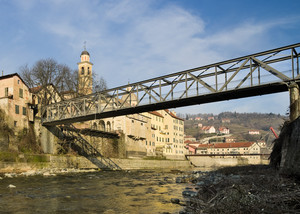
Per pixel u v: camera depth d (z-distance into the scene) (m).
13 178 33.56
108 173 48.41
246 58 30.19
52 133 55.25
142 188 27.02
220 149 169.38
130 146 80.06
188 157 117.75
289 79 26.97
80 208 17.03
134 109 40.00
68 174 42.28
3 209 16.31
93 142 65.75
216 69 32.53
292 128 22.77
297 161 19.66
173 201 19.06
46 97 58.81
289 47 27.52
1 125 44.06
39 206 17.33
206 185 23.91
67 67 66.06
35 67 61.12
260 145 170.12
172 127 112.06
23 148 47.31
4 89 48.66
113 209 16.81
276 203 12.51
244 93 31.34
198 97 33.41
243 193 13.87
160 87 37.16
